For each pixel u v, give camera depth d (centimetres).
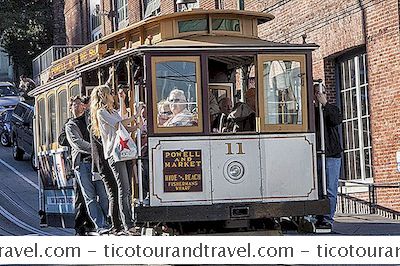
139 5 3825
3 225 2258
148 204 1343
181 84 1355
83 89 1609
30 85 4150
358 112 2167
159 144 1345
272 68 1395
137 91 1362
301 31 2392
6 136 3800
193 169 1354
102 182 1559
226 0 2947
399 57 1955
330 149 1584
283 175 1392
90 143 1512
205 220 1355
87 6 4803
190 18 1438
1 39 6059
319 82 1466
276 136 1392
